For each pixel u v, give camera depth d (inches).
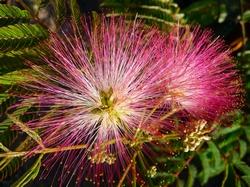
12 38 4.7
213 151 6.2
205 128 5.5
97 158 4.9
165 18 6.2
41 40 5.0
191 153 6.2
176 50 5.4
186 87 5.3
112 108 5.1
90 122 5.1
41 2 5.5
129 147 5.4
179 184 6.1
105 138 5.1
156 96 5.2
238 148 6.4
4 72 4.8
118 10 6.2
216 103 5.6
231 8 7.0
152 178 5.9
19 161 5.0
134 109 5.1
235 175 6.2
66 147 4.7
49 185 6.4
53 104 5.1
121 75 5.1
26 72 4.9
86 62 5.0
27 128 4.5
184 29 6.4
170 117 5.5
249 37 7.2
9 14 4.9
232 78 5.9
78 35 5.5
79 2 7.3
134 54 5.1
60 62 5.1
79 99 5.0
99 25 5.5
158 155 6.2
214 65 5.5
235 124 6.3
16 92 4.9
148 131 5.1
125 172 5.2
